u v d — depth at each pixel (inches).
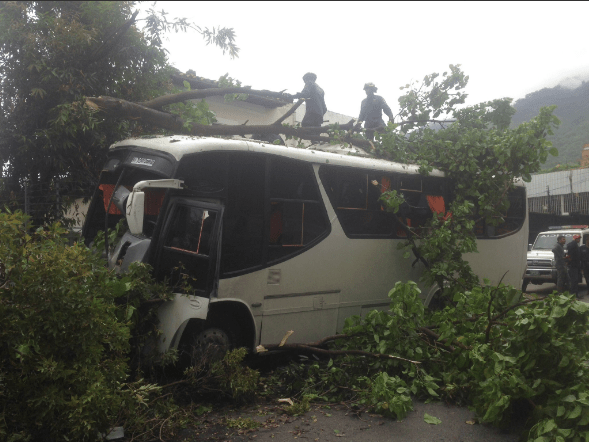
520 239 372.5
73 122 287.1
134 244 210.2
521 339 169.2
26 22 301.1
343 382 207.0
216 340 216.2
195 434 166.7
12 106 308.2
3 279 129.3
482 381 179.6
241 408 192.9
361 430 173.5
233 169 224.5
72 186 314.8
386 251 285.4
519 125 290.8
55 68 293.6
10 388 122.7
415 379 203.8
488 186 305.3
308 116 414.0
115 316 161.0
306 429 173.3
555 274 660.7
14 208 310.0
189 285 199.6
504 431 171.8
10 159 317.4
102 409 129.5
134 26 325.7
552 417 154.7
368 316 216.2
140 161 225.6
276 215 237.0
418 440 165.3
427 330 219.8
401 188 297.4
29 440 124.0
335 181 264.4
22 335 122.7
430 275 283.7
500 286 228.4
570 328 164.1
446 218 294.0
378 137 321.7
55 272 128.3
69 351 132.5
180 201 205.9
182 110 318.3
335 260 258.8
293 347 223.0
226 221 219.1
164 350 194.9
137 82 336.2
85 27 309.0
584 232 730.2
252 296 223.8
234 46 337.7
